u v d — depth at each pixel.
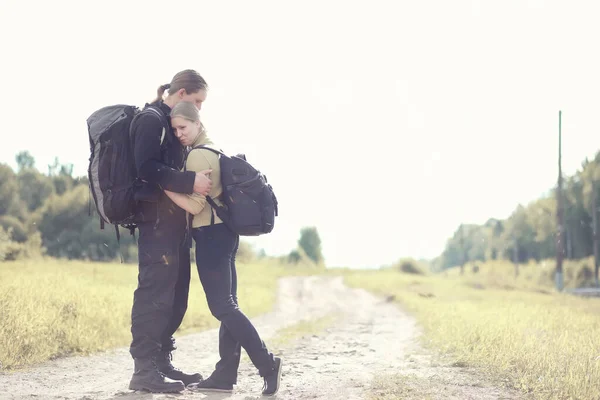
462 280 50.28
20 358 6.14
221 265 4.12
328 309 21.69
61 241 55.47
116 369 6.05
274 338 9.59
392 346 8.28
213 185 4.08
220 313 4.12
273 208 4.22
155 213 4.17
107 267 28.12
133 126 4.07
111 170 4.07
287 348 8.08
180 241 4.26
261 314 18.33
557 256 40.12
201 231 4.12
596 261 55.47
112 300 10.13
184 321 11.92
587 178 72.81
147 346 4.21
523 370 5.49
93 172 4.11
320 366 6.12
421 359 6.70
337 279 59.97
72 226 56.66
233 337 4.22
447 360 6.51
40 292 8.66
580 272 58.47
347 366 6.13
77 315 8.30
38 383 4.98
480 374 5.50
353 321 14.43
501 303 16.72
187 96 4.29
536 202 87.44
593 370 5.01
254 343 4.14
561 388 4.60
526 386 4.81
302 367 6.04
